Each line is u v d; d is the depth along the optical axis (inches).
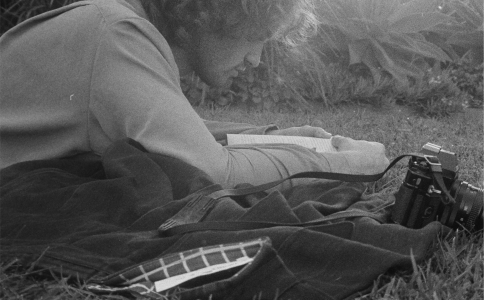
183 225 47.0
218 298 44.4
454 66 131.3
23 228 48.6
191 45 56.1
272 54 110.1
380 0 124.0
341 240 46.7
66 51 53.0
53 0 108.8
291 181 54.9
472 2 136.5
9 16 111.4
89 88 52.5
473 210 51.8
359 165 57.0
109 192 50.0
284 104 113.5
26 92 54.2
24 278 46.6
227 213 48.5
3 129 54.1
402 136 89.2
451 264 50.1
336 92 115.8
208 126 65.7
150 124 51.2
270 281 45.1
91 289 45.6
